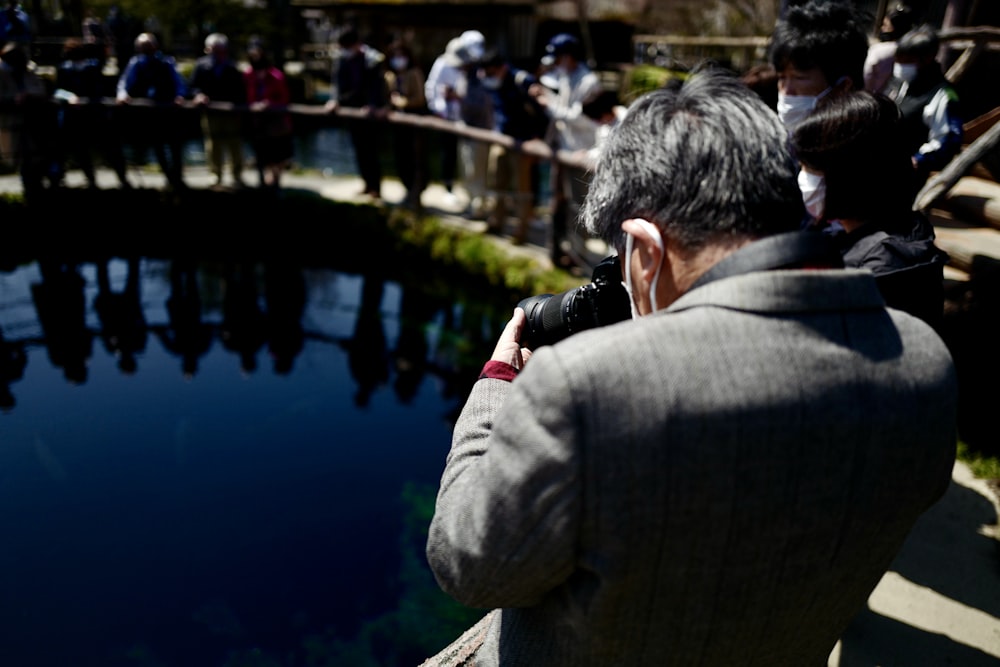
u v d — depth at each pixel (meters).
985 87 4.40
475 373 5.77
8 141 7.04
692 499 0.63
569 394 0.63
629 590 0.68
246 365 6.00
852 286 0.70
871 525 0.71
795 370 0.65
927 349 0.74
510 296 5.79
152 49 7.16
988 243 3.06
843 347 0.68
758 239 0.73
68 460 4.59
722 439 0.63
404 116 6.61
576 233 5.41
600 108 4.15
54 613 3.35
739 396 0.63
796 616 0.74
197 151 9.19
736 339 0.66
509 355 0.98
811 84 2.16
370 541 3.85
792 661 0.80
